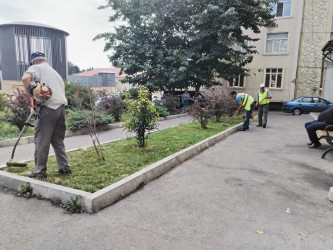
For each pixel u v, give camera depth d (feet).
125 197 11.76
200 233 8.88
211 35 54.44
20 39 55.57
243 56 62.59
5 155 18.83
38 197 11.53
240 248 8.07
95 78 83.92
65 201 10.82
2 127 27.53
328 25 67.15
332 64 57.11
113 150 18.94
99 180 12.45
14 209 10.43
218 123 35.19
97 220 9.64
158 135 25.27
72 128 27.76
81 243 8.22
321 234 8.95
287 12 69.62
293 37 69.15
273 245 8.26
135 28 59.21
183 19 56.80
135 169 14.28
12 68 56.59
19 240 8.36
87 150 18.97
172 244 8.23
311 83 70.03
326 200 11.80
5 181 12.64
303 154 20.07
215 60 57.47
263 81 73.61
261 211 10.59
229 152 20.53
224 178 14.49
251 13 54.95
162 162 15.39
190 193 12.32
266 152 20.66
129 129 19.36
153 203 11.18
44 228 9.07
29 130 26.84
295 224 9.61
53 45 58.54
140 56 59.67
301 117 52.60
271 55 71.97
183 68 51.34
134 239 8.47
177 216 10.05
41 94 11.69
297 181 14.17
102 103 39.09
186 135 25.13
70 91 42.78
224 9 52.26
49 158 16.80
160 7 57.41
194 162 17.60
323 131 20.90
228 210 10.62
